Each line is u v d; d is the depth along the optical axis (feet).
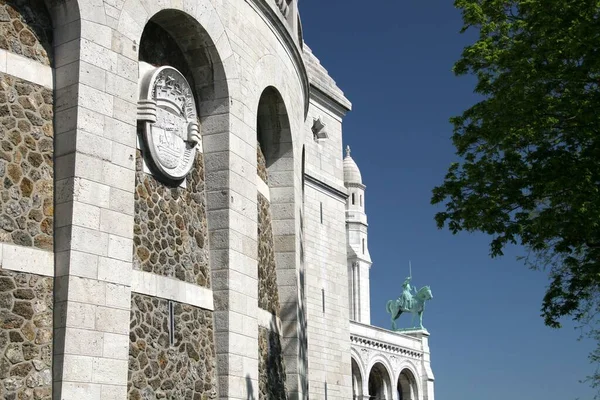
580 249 57.36
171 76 50.37
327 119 121.90
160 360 45.91
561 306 58.18
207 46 54.08
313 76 116.57
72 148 40.93
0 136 39.09
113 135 43.16
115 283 41.73
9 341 37.29
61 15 42.80
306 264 112.16
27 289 38.52
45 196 40.50
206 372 50.16
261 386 58.65
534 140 57.11
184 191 51.57
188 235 51.08
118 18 44.80
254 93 59.82
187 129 51.80
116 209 42.57
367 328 195.21
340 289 119.65
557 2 52.29
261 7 62.54
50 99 41.88
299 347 66.28
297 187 70.18
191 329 49.39
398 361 208.85
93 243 40.88
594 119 52.16
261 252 64.23
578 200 52.54
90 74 42.32
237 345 52.19
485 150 60.80
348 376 118.11
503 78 58.70
